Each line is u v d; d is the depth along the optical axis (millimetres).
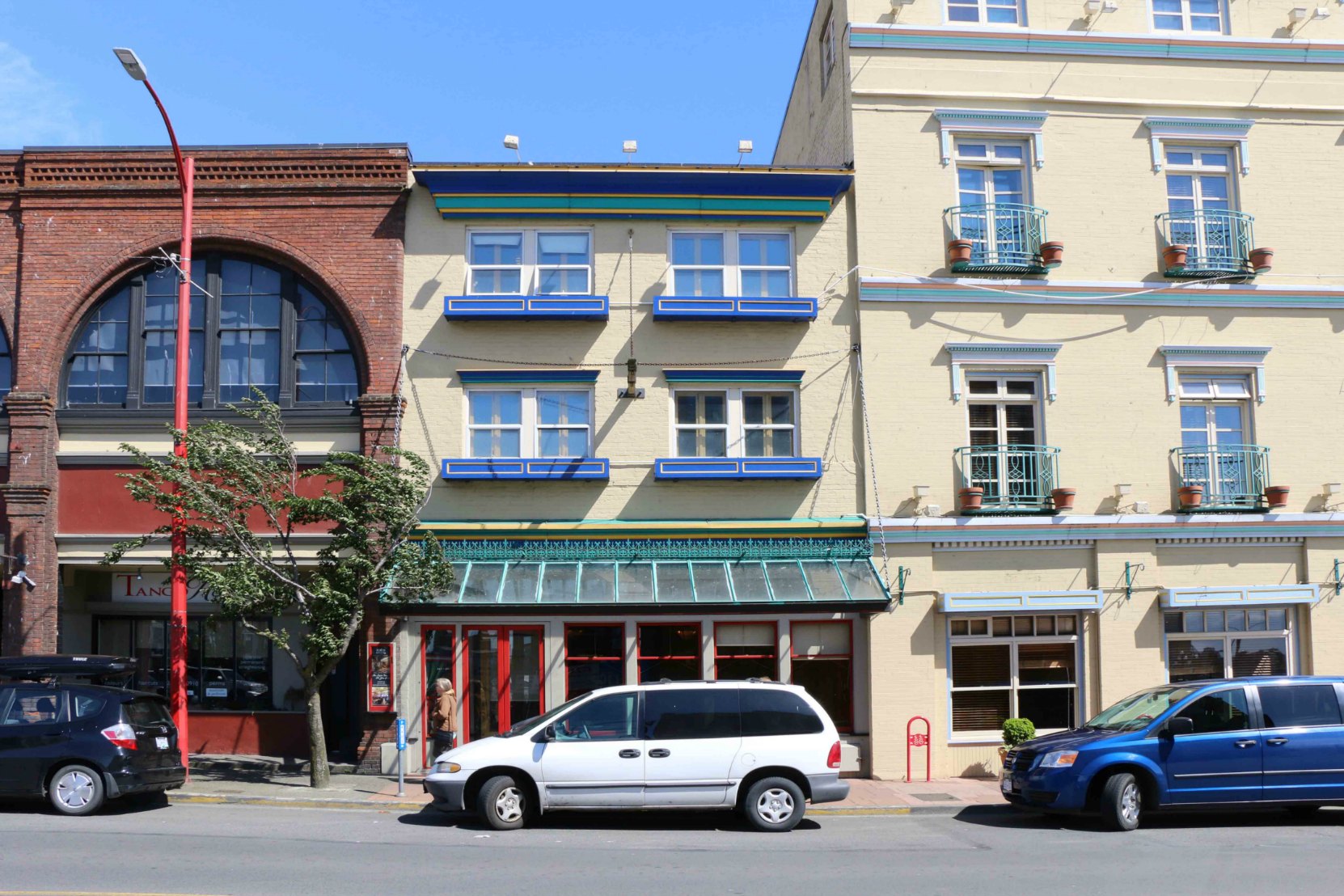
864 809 14852
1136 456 19125
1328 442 19547
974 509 18406
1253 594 18766
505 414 18734
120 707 13445
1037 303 19250
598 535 18203
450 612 17078
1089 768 13211
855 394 18891
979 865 11062
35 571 17781
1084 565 18859
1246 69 20172
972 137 19703
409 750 17469
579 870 10625
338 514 15633
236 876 9992
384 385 18328
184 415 15992
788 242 19328
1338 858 11438
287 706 19906
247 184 18703
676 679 17531
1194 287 19438
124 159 18562
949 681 18438
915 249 19203
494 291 18875
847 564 18312
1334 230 20016
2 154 18703
